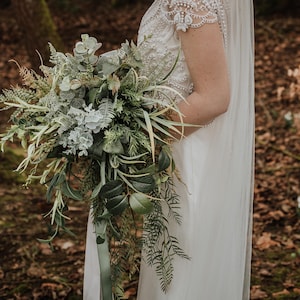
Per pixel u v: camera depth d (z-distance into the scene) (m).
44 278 4.43
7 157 6.21
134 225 2.59
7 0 13.38
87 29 12.15
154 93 2.44
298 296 4.19
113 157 2.37
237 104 2.69
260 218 5.35
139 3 13.43
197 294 2.73
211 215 2.70
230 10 2.58
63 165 2.48
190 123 2.48
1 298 4.21
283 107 7.99
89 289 2.82
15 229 5.16
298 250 4.57
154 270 2.76
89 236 2.80
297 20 11.41
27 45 7.31
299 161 6.50
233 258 2.77
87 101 2.39
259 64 9.66
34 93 2.46
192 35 2.41
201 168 2.69
